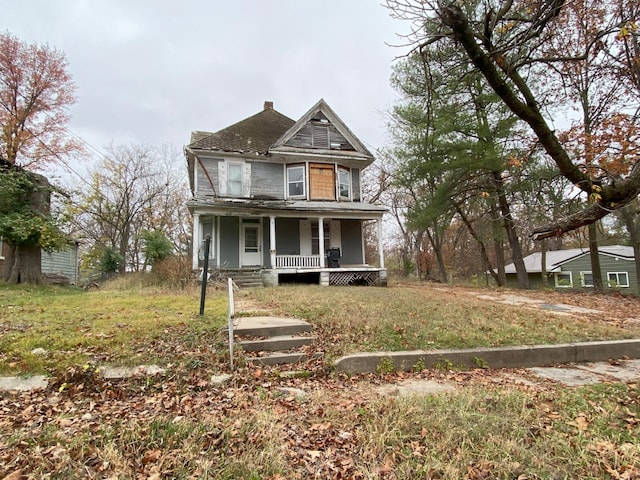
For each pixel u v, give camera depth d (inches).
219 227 660.1
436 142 602.5
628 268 911.7
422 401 141.8
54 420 123.7
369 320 260.7
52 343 185.0
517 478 94.6
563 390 165.9
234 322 237.6
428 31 144.6
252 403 145.8
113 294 404.2
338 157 705.0
